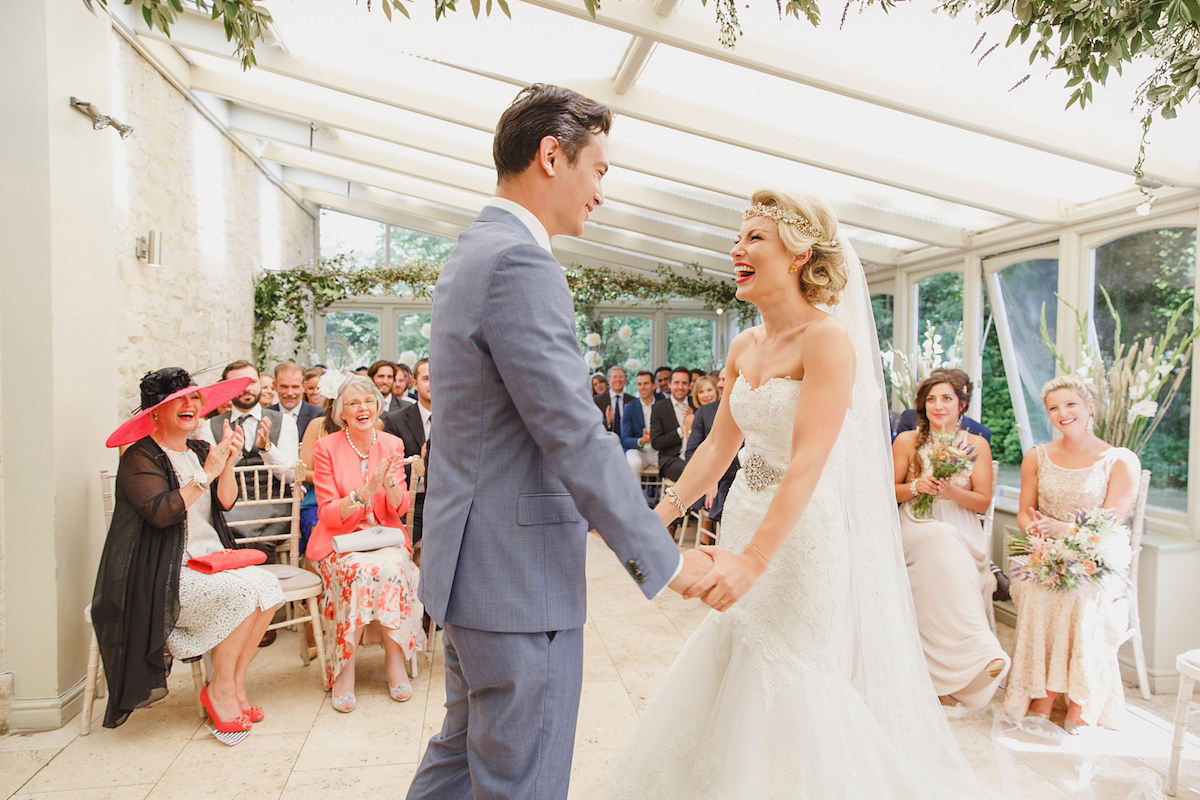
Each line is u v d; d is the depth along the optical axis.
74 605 3.02
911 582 3.29
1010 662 3.07
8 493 2.85
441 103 4.62
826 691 1.78
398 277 9.52
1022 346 4.76
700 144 4.56
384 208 10.97
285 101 5.55
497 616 1.42
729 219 6.06
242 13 1.80
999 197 4.04
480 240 1.45
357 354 11.48
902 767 1.84
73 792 2.44
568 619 1.46
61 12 2.96
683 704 1.95
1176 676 3.33
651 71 3.59
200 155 5.68
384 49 4.20
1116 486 3.15
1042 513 3.30
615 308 12.38
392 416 4.72
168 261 4.91
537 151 1.50
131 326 4.26
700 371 8.05
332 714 3.05
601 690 3.29
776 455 1.89
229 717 2.84
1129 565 3.20
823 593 1.83
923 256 5.61
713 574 1.54
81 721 2.96
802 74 2.96
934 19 2.62
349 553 3.24
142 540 2.75
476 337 1.40
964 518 3.55
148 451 2.80
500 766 1.45
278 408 4.75
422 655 3.75
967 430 3.90
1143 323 3.79
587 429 1.34
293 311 7.96
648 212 7.28
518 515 1.43
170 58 4.88
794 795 1.68
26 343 2.86
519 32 3.53
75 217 3.05
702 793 1.81
